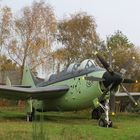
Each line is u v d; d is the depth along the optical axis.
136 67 40.94
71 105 22.12
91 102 20.91
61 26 50.09
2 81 50.53
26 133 13.44
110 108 19.75
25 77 28.20
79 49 49.16
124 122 21.88
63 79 22.38
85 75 20.64
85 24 49.59
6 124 17.66
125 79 19.84
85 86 20.62
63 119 22.95
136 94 27.56
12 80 51.03
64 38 50.00
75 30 49.62
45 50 47.16
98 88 19.91
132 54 43.28
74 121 21.45
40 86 24.84
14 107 39.19
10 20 47.16
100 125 18.58
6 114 26.39
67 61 47.97
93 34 49.56
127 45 51.88
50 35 47.88
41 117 10.90
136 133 15.41
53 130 15.12
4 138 12.38
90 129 16.34
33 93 21.36
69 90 21.73
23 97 22.39
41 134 9.96
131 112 32.50
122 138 14.01
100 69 20.08
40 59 47.12
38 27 47.62
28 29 47.44
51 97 22.56
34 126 10.95
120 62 42.03
